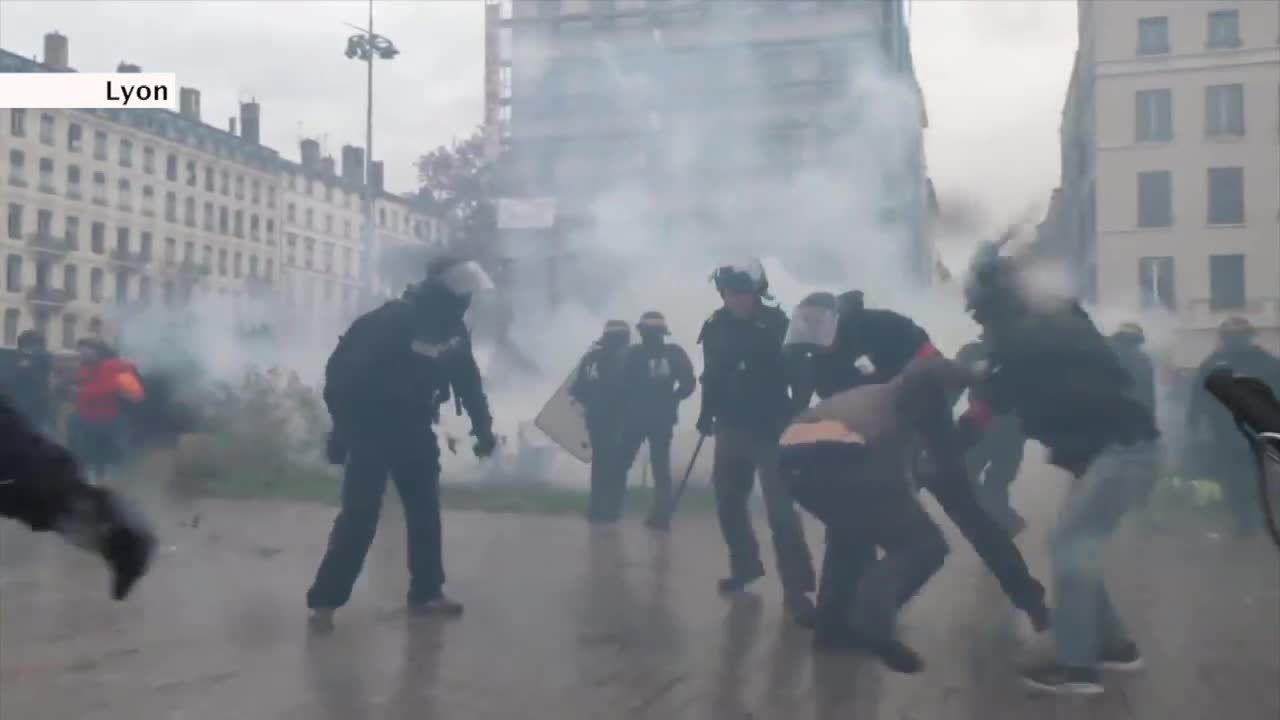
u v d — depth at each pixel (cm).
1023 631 526
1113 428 453
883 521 495
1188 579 675
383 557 782
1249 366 762
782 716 413
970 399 494
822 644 505
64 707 418
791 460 504
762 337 644
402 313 586
